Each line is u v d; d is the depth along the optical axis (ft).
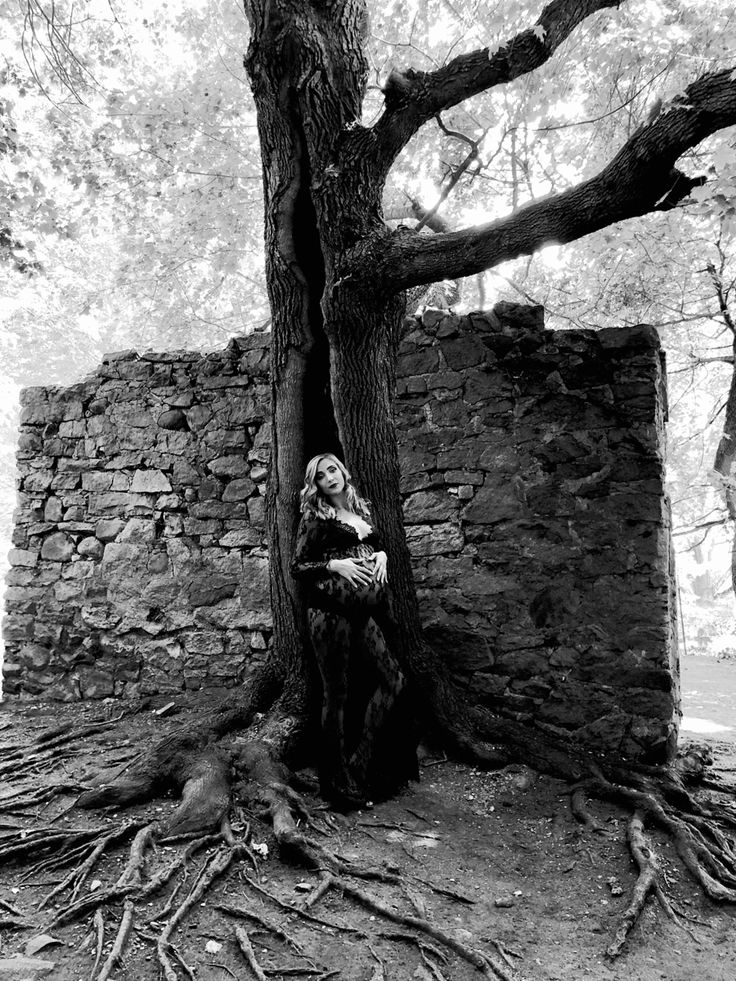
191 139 31.73
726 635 63.21
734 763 18.66
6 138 23.09
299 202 15.55
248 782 13.48
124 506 21.22
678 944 10.04
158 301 37.68
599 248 28.04
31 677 21.43
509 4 21.86
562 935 10.14
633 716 16.22
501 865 12.10
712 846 12.60
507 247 13.43
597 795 14.33
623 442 16.87
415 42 28.32
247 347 20.43
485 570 17.69
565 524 17.16
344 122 14.84
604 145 27.58
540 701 16.94
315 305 16.05
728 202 14.26
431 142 29.55
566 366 17.37
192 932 9.67
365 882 10.95
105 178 31.04
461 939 9.61
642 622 16.39
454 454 18.20
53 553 21.75
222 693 19.65
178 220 35.27
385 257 14.15
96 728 17.87
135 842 11.50
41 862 11.38
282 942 9.50
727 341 45.88
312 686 15.74
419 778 14.80
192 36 31.42
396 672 14.16
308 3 14.62
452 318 18.42
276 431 16.43
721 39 20.76
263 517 19.85
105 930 9.56
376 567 14.02
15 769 15.34
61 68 22.06
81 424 21.90
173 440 20.95
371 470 15.71
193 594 20.26
